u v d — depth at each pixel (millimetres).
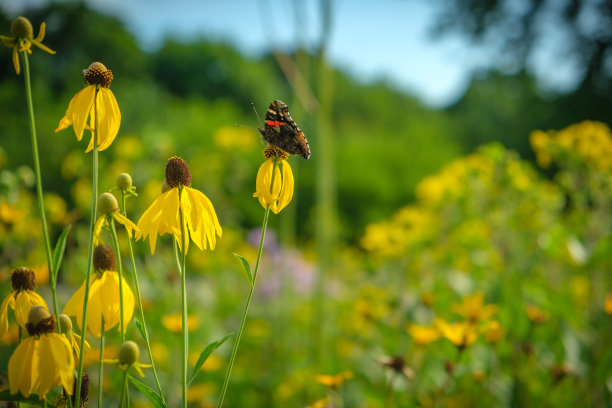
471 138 6777
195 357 932
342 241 3996
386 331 1092
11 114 3799
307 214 4055
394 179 4449
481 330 717
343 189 4281
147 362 903
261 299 1768
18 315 495
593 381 822
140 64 7930
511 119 6289
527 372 891
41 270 769
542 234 1172
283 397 1142
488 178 1224
